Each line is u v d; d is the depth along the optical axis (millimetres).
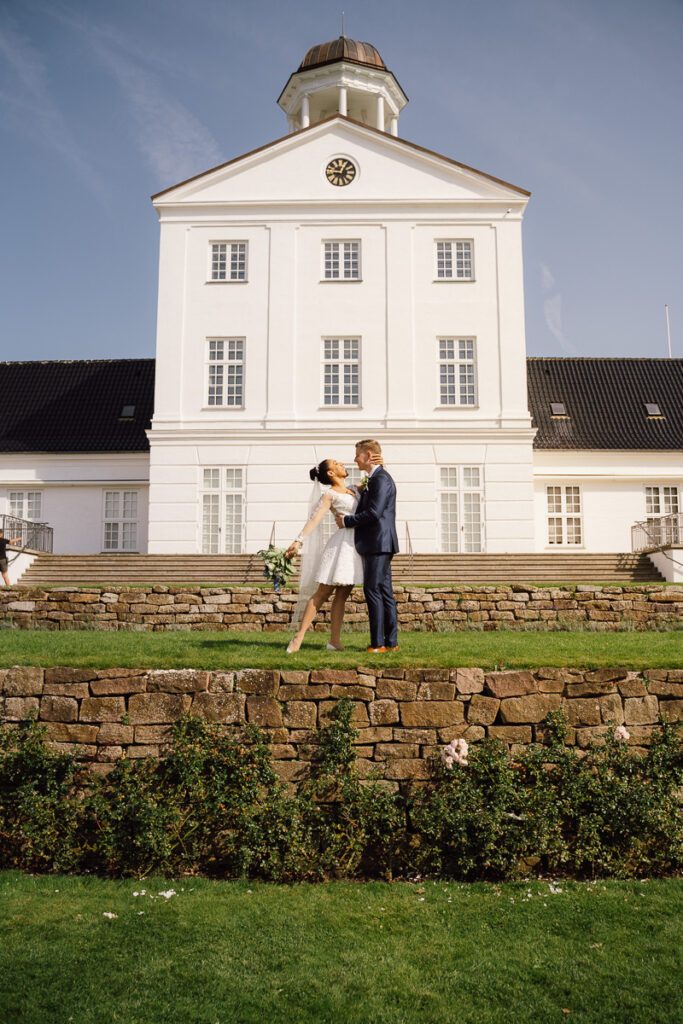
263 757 6789
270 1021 4570
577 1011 4695
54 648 8719
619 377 32469
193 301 27188
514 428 26438
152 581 21906
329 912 5777
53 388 32750
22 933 5414
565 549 28766
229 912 5742
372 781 6934
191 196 27562
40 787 6750
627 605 14172
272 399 26703
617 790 6578
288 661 7648
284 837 6348
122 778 6699
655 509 29031
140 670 7258
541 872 6512
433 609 14320
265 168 27672
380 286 27266
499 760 6715
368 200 27406
